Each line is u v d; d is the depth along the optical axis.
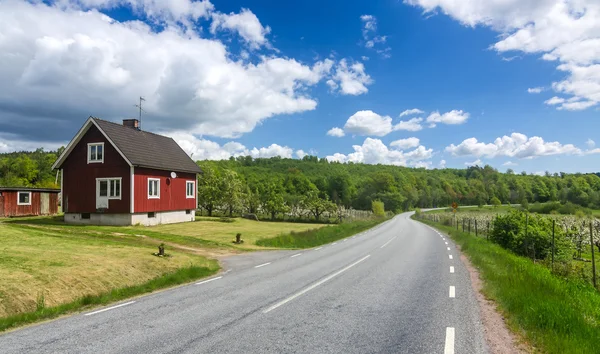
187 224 33.84
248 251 19.72
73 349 5.59
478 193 147.38
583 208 84.12
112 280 10.59
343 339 5.96
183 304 8.41
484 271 12.29
